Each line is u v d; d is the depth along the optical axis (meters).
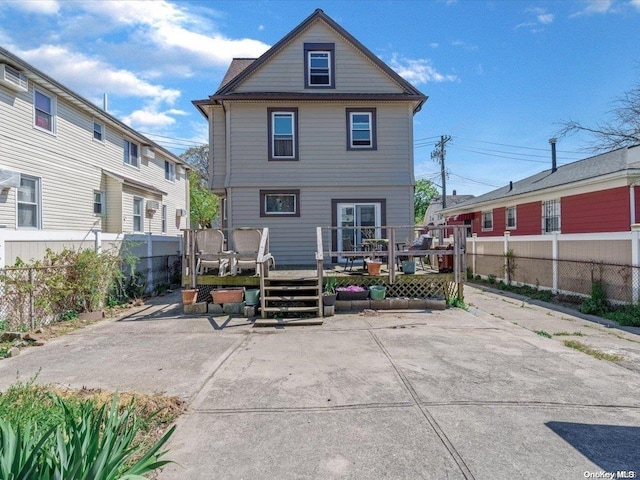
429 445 2.94
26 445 2.08
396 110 12.46
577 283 10.22
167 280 12.96
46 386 3.95
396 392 3.94
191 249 8.54
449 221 26.59
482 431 3.15
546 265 11.53
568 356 5.20
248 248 8.73
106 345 5.85
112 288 8.98
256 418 3.41
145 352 5.45
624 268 8.66
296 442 3.01
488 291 12.87
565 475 2.57
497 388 4.04
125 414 2.62
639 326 7.55
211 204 34.38
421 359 5.02
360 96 12.09
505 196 17.27
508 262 13.50
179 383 4.24
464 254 8.91
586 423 3.29
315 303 8.24
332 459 2.78
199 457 2.81
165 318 7.89
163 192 18.58
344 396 3.86
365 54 12.48
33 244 7.17
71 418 2.38
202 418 3.41
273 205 12.30
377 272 8.87
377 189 12.34
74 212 12.64
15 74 9.89
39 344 5.90
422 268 10.54
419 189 49.25
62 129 12.09
